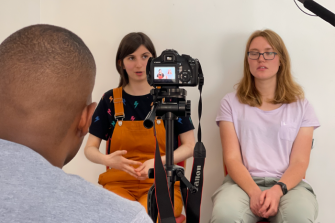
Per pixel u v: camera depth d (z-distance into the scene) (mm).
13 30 1919
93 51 2139
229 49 2014
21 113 527
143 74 1729
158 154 1064
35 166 467
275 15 1965
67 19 2154
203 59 2041
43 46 535
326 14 1279
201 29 2033
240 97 1815
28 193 438
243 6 1992
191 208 1160
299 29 1945
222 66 2023
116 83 2125
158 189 1053
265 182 1628
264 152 1700
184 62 1103
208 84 2041
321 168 1939
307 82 1949
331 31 1910
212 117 2041
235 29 2004
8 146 477
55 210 433
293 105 1760
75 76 557
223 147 1768
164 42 2068
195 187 1087
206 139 2051
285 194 1520
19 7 1964
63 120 561
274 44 1755
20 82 520
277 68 1756
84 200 460
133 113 1734
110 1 2113
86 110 611
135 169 1455
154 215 1129
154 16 2074
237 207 1466
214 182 2047
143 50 1730
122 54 1746
